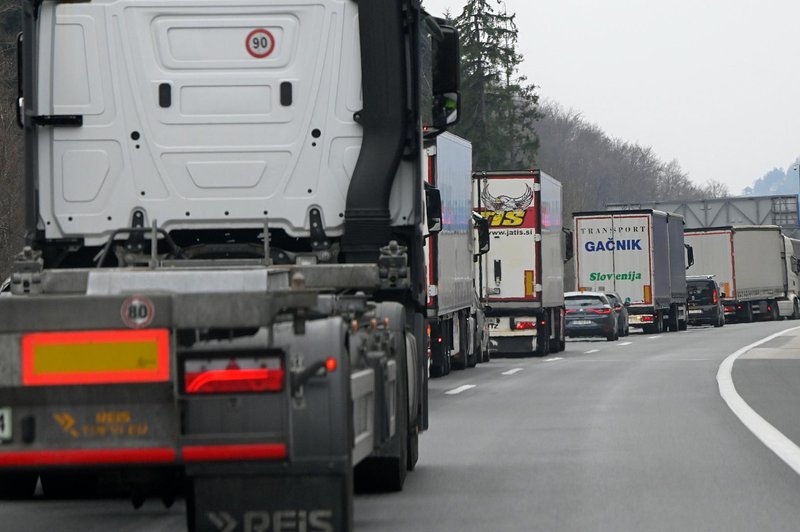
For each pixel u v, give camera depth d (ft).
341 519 69.26
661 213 551.18
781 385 221.46
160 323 66.33
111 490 105.60
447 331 269.64
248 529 69.51
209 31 106.63
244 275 74.74
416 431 110.42
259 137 106.11
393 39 104.58
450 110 109.70
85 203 106.42
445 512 92.73
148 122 106.52
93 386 66.69
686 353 348.79
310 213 105.60
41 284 87.92
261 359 67.26
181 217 106.11
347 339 70.38
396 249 98.32
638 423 156.56
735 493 100.37
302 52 106.11
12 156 404.16
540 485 105.81
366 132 104.68
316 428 68.49
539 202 357.82
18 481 104.06
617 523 87.61
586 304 464.24
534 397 202.49
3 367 66.59
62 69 106.83
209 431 67.26
